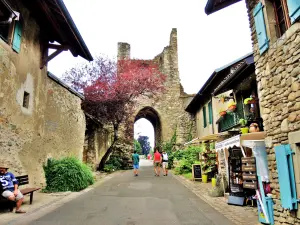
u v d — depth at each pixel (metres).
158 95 24.58
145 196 8.38
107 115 17.86
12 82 7.29
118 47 25.02
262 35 5.54
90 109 17.62
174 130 24.09
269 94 5.41
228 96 11.07
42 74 9.37
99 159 18.03
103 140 19.34
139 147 52.34
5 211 6.15
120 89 17.97
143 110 24.89
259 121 7.62
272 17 5.43
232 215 6.04
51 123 10.09
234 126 10.05
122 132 22.03
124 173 16.69
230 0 6.92
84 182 9.81
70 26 8.21
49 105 9.97
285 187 4.65
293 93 4.62
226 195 8.12
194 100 17.62
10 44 7.21
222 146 8.04
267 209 5.33
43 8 7.51
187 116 24.03
